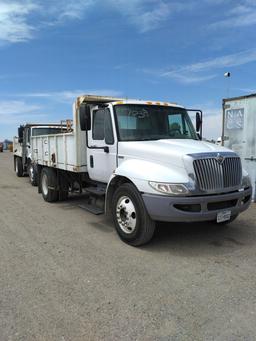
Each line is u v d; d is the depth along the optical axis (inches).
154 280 167.0
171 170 199.9
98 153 266.7
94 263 189.5
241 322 129.7
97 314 135.7
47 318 132.8
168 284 162.6
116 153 242.5
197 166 194.9
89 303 144.4
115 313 136.3
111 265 186.4
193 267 183.3
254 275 172.7
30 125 575.5
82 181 315.0
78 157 290.0
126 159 232.2
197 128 280.5
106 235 243.6
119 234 227.9
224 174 203.6
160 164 206.7
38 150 400.2
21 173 637.3
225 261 192.1
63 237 239.0
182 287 159.3
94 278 169.6
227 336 120.8
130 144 229.9
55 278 169.8
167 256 200.2
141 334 122.2
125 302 145.2
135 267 183.5
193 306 141.8
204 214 197.2
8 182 561.3
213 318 132.6
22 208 338.6
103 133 258.5
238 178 213.3
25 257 199.6
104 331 124.0
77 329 125.3
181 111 271.4
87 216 302.5
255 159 364.8
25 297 150.1
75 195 407.8
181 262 190.7
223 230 252.8
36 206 348.5
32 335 121.7
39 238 236.8
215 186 200.1
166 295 151.5
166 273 175.5
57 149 337.1
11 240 232.4
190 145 219.1
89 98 278.7
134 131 246.1
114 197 229.1
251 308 140.0
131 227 217.0
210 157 199.6
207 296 150.5
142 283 163.6
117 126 241.3
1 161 1133.7
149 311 137.8
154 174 200.7
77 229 259.8
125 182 229.0
